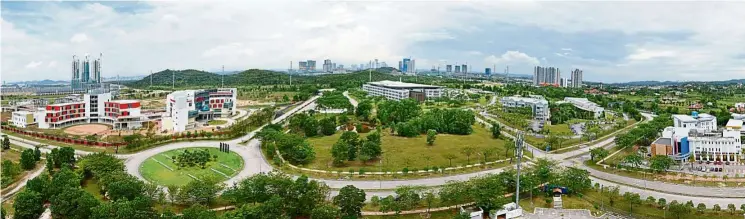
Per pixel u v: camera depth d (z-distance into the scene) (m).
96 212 169.50
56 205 179.75
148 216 169.25
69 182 199.75
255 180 199.12
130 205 171.00
